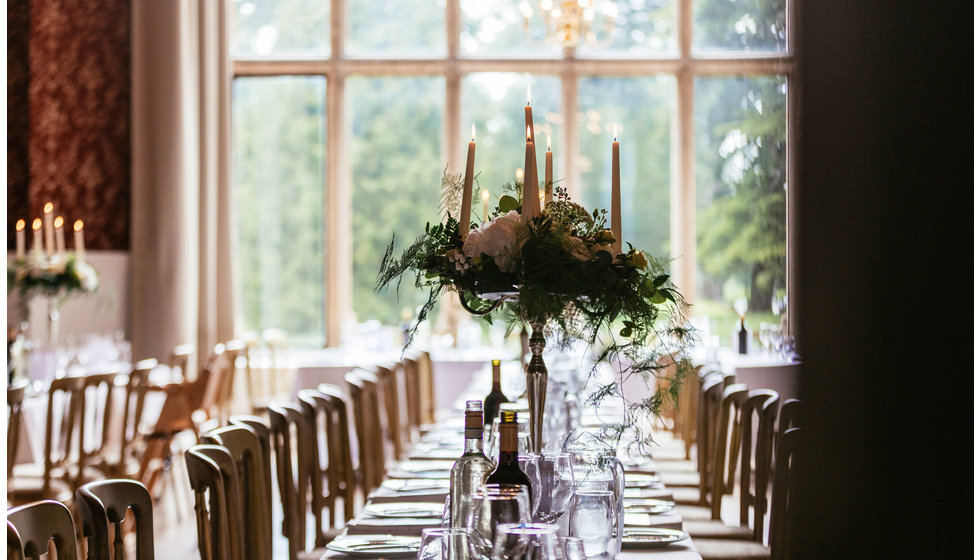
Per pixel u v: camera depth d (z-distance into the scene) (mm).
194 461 2076
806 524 905
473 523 1455
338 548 2061
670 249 8281
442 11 8398
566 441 2104
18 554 1496
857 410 867
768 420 2672
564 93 8320
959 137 833
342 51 8430
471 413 1734
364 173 8477
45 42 7703
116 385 5305
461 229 2143
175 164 7922
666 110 8312
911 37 839
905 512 867
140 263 7934
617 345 1983
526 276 2012
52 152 7719
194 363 7996
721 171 8109
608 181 8328
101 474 4562
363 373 4887
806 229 881
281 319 8523
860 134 849
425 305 2205
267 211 8531
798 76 880
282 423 2844
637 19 8312
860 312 862
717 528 3160
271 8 8461
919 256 848
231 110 8352
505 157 8367
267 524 2711
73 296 7168
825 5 862
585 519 1646
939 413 855
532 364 2125
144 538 1868
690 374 2025
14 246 7395
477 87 8391
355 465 5199
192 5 8031
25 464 4645
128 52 8016
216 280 8164
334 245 8461
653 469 2980
